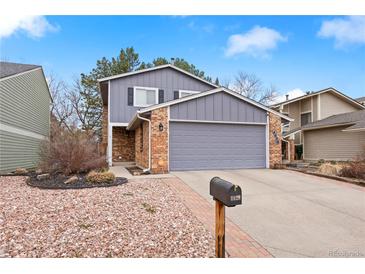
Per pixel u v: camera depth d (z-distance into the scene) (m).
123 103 15.04
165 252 3.29
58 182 7.68
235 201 2.63
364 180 8.04
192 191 6.75
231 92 10.83
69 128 10.62
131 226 4.08
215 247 3.21
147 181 7.94
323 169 9.64
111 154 14.72
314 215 4.96
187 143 10.34
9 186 7.40
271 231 4.18
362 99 23.66
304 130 17.70
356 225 4.45
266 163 11.31
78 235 3.68
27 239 3.53
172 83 15.95
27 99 14.16
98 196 5.90
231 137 10.94
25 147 13.98
